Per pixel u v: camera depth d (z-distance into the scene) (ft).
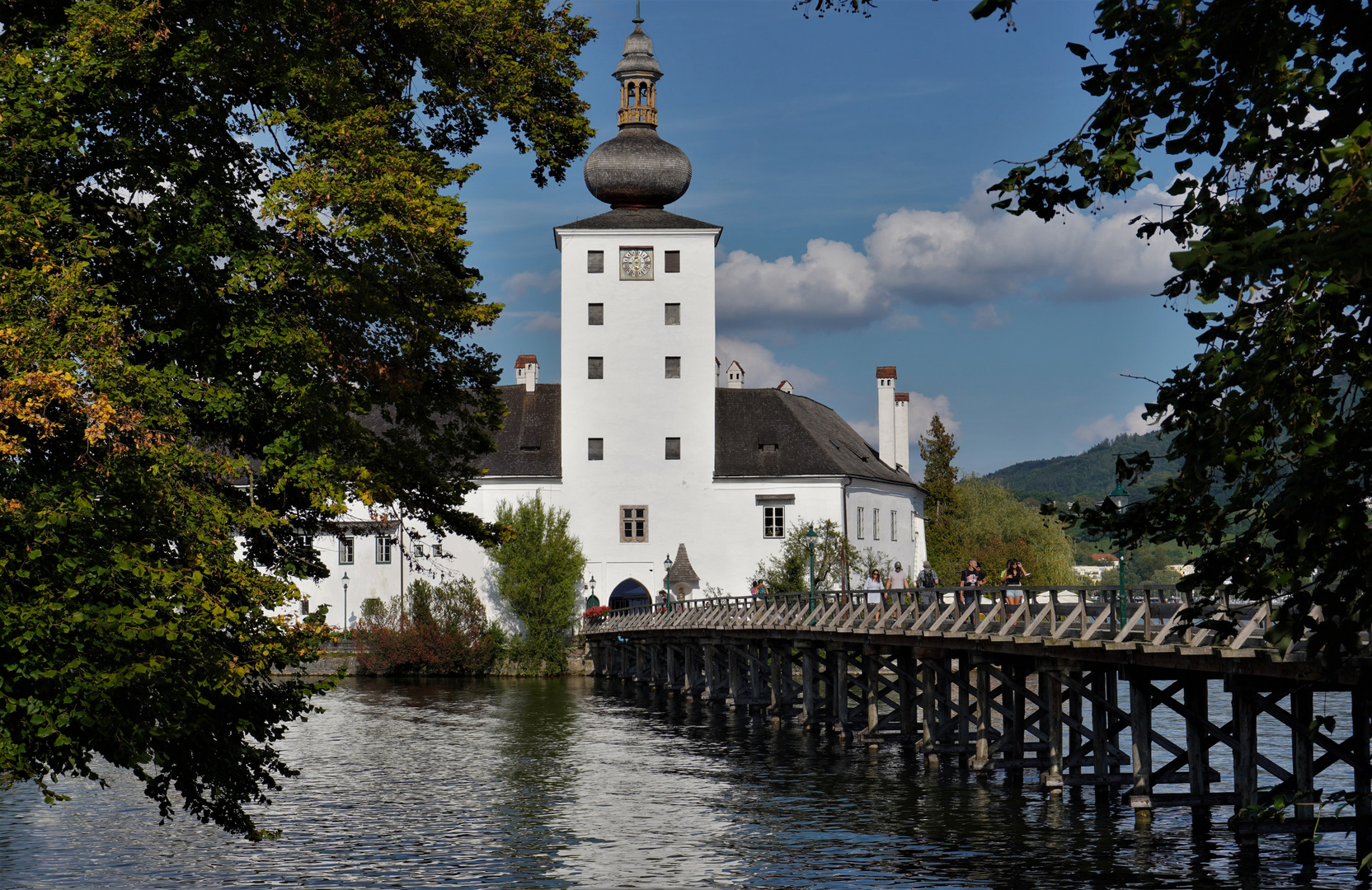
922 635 106.52
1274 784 90.43
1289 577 25.26
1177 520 28.55
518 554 236.84
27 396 41.91
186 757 53.36
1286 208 25.09
